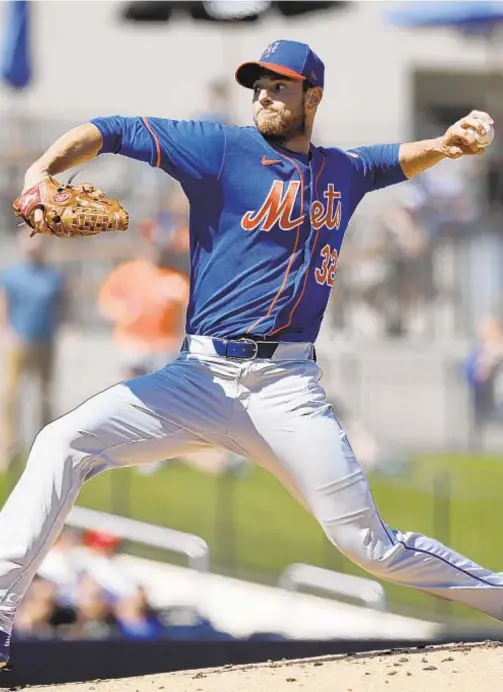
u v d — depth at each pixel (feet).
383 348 153.89
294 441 55.16
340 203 56.85
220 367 54.80
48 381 140.05
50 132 157.07
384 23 173.27
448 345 154.30
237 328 54.70
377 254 155.33
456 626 98.63
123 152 53.36
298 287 54.85
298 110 54.75
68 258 150.61
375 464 132.57
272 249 54.54
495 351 150.20
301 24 186.91
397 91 190.60
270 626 99.71
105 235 150.20
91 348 149.48
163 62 182.80
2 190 152.46
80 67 180.75
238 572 106.01
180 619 97.81
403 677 57.72
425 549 57.72
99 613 95.91
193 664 73.10
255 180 54.19
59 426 54.80
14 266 139.03
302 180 54.90
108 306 137.69
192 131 53.78
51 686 59.21
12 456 132.67
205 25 170.50
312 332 56.29
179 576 104.42
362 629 98.68
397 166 59.31
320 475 55.36
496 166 157.79
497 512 116.98
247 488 129.18
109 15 181.27
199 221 54.90
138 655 73.67
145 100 182.50
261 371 54.80
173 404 55.06
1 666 54.54
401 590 110.22
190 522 114.83
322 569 102.42
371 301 155.33
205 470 131.13
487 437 151.33
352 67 189.37
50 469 54.13
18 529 53.67
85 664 73.10
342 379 153.79
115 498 119.14
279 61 54.03
